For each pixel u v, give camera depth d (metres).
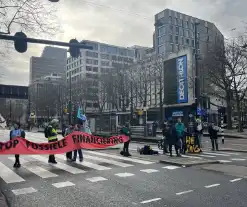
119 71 57.56
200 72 41.75
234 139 28.23
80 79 73.31
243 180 8.62
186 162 11.69
